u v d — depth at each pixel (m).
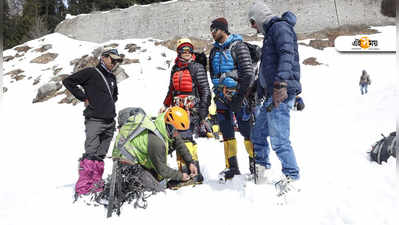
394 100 5.65
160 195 2.93
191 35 31.08
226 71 3.26
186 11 31.66
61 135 10.27
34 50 26.61
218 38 3.33
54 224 2.66
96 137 3.52
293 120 7.90
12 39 42.75
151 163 3.14
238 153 5.37
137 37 33.72
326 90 16.27
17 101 17.64
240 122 3.47
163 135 3.09
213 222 2.40
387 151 3.12
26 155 7.36
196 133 7.59
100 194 3.02
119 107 14.38
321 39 23.97
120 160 3.10
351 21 26.34
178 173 3.11
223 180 3.26
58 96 17.05
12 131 11.48
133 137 3.04
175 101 3.69
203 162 4.88
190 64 3.64
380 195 2.31
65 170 5.54
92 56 21.66
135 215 2.66
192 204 2.72
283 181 2.61
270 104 2.67
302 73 19.02
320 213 2.25
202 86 3.56
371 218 2.08
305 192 2.53
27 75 22.00
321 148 4.25
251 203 2.56
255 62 3.32
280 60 2.51
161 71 19.30
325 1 27.48
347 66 18.70
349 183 2.60
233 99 3.23
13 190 4.29
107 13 35.94
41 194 3.46
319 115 7.55
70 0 57.97
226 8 30.47
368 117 5.18
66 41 27.97
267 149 3.06
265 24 2.76
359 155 3.57
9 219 2.82
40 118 13.79
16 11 51.62
